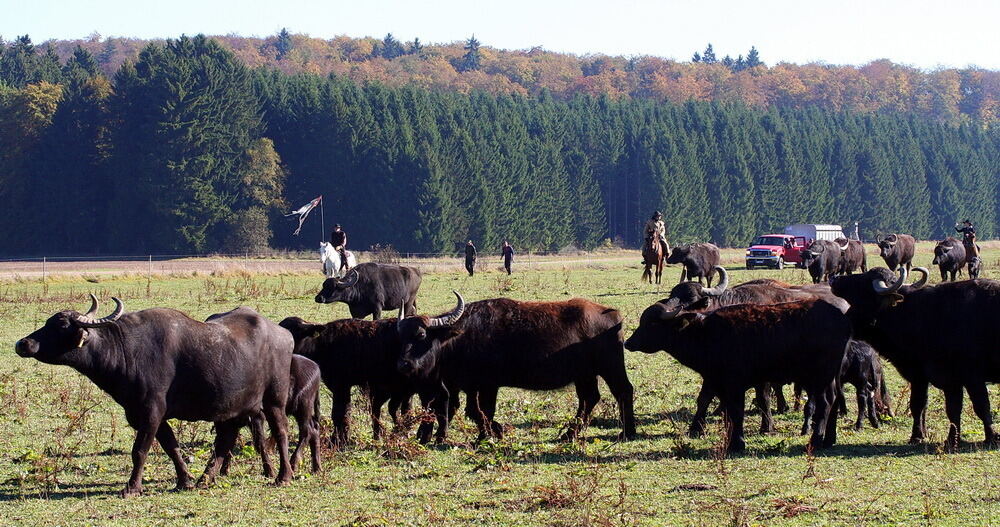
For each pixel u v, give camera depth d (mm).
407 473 11711
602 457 12289
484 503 10180
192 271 49375
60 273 47625
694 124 121938
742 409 12672
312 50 190875
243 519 9844
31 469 11797
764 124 126750
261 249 81812
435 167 86625
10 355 21609
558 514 9719
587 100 126125
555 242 99250
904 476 10906
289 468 11438
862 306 13070
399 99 95812
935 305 12719
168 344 10680
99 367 10438
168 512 10109
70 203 84938
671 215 106125
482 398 13766
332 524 9641
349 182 87375
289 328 13523
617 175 110625
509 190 94312
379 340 13523
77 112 85875
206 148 81562
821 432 12469
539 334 13562
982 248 88750
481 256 88438
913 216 130000
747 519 9266
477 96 115500
